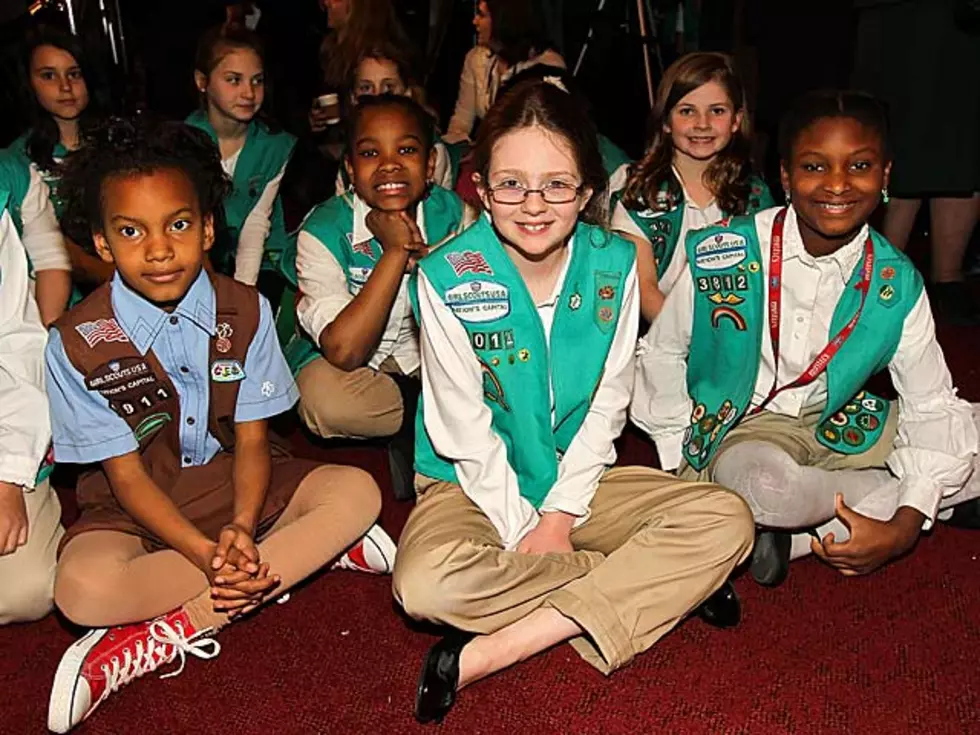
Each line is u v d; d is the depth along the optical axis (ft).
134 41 12.71
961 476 5.76
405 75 9.27
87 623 5.08
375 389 7.00
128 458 5.34
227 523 5.59
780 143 5.77
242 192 8.70
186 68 13.07
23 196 7.31
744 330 5.83
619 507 5.49
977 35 8.99
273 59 13.00
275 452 6.01
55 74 7.56
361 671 5.34
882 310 5.67
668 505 5.28
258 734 4.92
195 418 5.50
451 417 5.33
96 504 5.56
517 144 5.01
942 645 5.45
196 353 5.42
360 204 7.04
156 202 5.03
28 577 5.44
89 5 10.53
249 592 5.06
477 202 7.05
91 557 5.08
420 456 5.62
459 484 5.46
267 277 8.91
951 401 5.79
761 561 5.87
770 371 6.02
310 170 10.69
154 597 5.16
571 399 5.41
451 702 4.92
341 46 9.86
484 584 4.96
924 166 9.36
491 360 5.30
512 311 5.27
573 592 5.03
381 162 6.64
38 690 5.23
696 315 6.00
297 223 12.52
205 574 5.22
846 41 9.96
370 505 5.66
